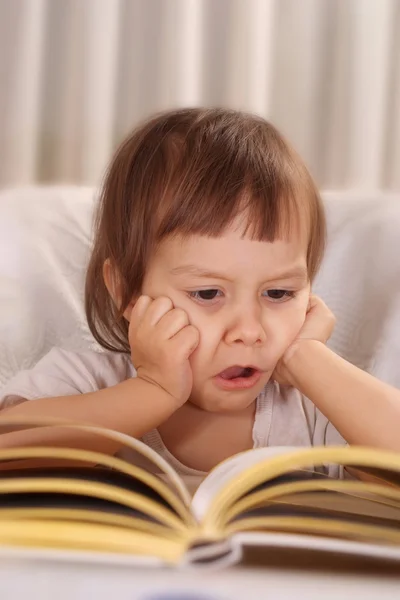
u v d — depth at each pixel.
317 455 0.42
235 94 1.78
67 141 1.78
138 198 0.83
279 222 0.78
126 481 0.49
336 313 1.20
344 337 1.19
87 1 1.73
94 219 1.11
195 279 0.77
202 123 0.88
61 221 1.26
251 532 0.42
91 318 1.05
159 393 0.76
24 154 1.74
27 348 1.14
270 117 1.85
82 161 1.78
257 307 0.78
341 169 1.87
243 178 0.79
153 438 0.87
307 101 1.84
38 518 0.40
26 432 0.65
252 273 0.76
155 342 0.77
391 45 1.85
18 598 0.32
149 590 0.32
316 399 0.78
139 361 0.80
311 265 0.89
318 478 0.54
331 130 1.86
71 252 1.24
